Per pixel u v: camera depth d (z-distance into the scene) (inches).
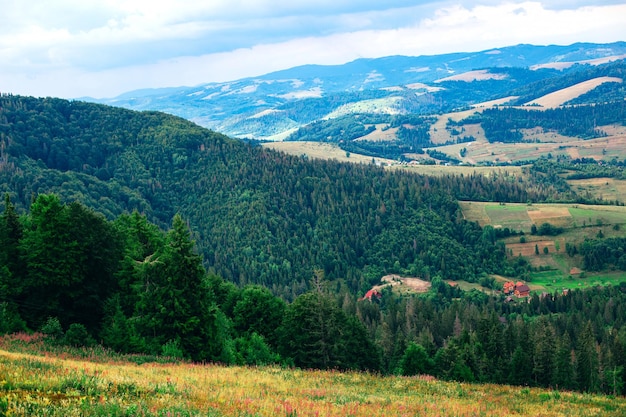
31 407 757.3
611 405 1545.3
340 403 1148.5
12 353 1354.6
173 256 2106.3
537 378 3432.6
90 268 2326.5
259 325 2731.3
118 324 1961.1
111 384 984.9
